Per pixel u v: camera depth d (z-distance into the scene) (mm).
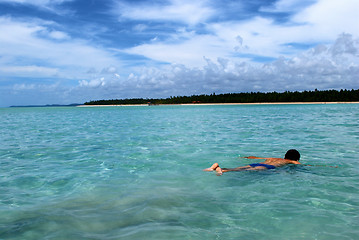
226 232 3184
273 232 3180
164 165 6750
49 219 3574
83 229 3271
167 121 23062
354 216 3611
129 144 10164
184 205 4055
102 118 29891
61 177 5723
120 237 3057
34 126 19234
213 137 11773
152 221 3494
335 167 6316
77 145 10055
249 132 13438
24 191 4805
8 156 8031
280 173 5855
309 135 11922
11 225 3393
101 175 5852
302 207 3938
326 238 3025
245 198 4340
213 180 5387
